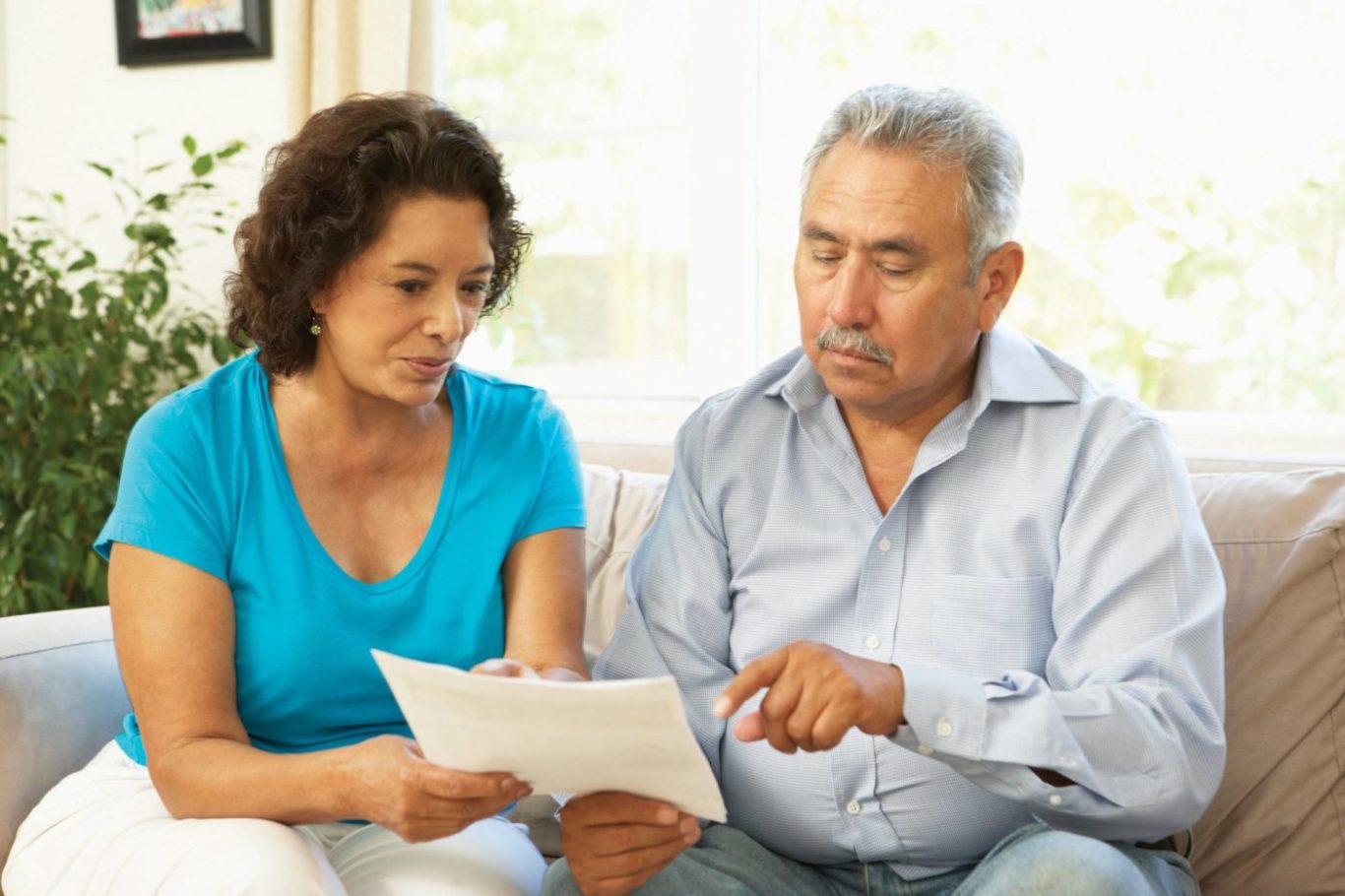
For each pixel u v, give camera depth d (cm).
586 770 114
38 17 276
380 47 237
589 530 187
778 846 143
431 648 147
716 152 241
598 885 124
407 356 137
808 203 139
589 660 177
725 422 156
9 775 150
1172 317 226
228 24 262
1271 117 219
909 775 136
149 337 246
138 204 273
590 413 250
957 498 143
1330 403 219
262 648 142
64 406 237
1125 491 137
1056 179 230
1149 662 129
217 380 150
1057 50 228
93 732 160
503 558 153
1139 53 224
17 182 279
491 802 120
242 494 143
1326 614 154
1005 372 144
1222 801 152
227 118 266
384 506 149
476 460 152
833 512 148
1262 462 185
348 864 136
